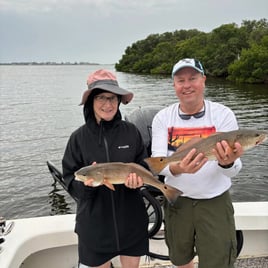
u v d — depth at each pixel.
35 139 15.34
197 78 2.41
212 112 2.46
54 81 74.00
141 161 2.56
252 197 8.53
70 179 2.50
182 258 2.65
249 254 3.43
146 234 2.58
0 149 13.54
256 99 28.98
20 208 8.47
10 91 44.66
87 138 2.48
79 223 2.47
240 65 48.69
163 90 39.38
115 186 2.43
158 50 90.00
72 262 3.28
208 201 2.44
